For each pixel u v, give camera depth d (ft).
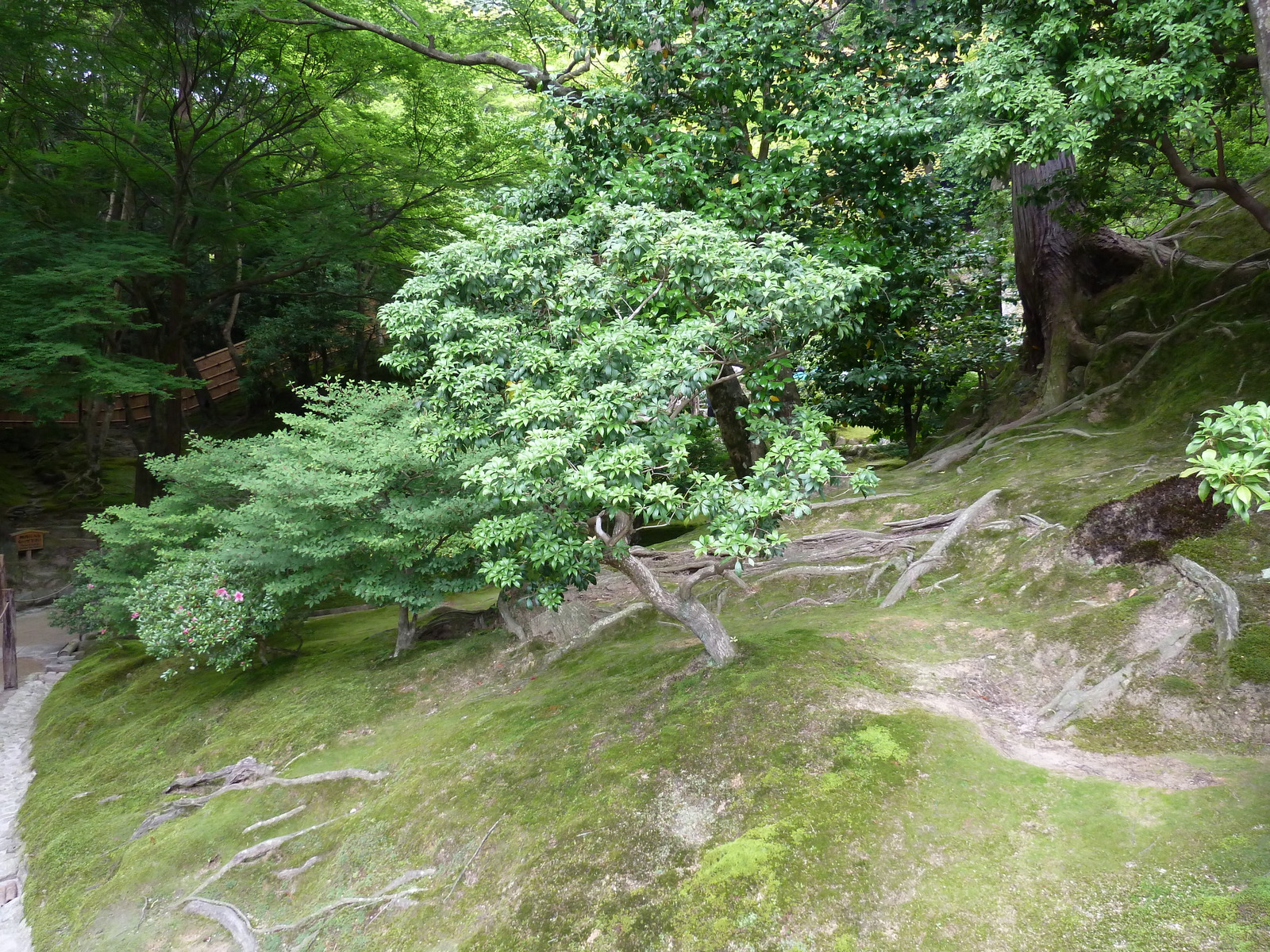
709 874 13.80
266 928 17.72
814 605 25.55
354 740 24.77
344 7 46.06
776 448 17.31
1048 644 18.88
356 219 55.62
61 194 51.78
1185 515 20.35
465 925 15.40
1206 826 12.36
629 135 28.78
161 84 51.85
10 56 46.88
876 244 29.04
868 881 12.89
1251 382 26.40
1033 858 12.55
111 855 22.25
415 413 26.32
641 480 15.76
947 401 52.01
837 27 34.68
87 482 75.05
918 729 15.92
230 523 31.71
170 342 57.41
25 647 48.03
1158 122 21.31
